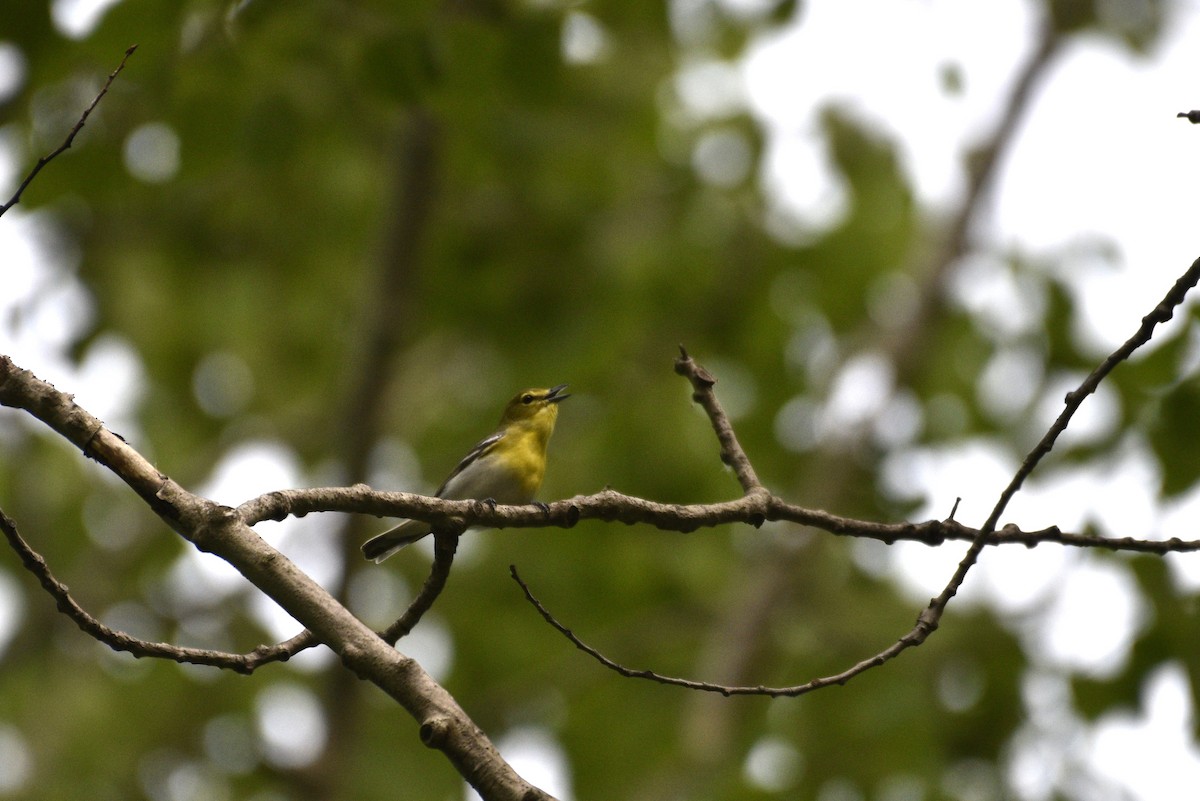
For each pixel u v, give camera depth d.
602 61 15.09
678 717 15.68
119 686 16.11
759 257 16.28
